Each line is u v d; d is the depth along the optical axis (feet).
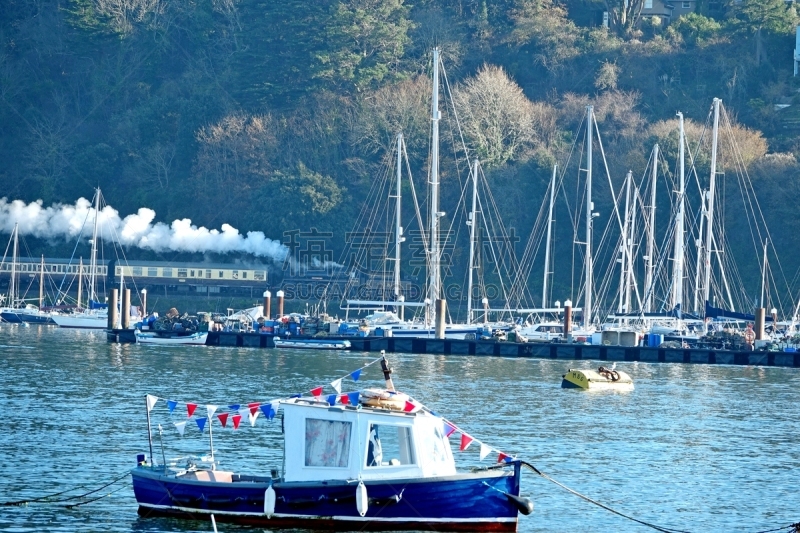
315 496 281.74
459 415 474.90
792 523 312.50
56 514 304.71
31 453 375.45
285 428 288.30
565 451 400.47
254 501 286.05
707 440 430.20
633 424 464.65
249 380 580.30
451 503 280.72
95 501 317.63
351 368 654.94
